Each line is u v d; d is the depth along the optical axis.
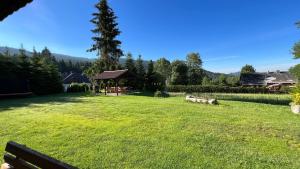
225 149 7.32
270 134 9.21
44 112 14.23
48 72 34.41
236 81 57.34
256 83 62.00
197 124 10.77
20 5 2.69
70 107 16.59
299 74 21.03
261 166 6.07
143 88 42.44
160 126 10.27
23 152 3.72
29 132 9.13
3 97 25.42
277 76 64.00
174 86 47.31
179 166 6.04
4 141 7.94
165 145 7.62
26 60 32.09
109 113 13.70
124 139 8.25
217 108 16.56
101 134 8.87
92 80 38.44
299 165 6.15
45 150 7.11
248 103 20.91
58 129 9.66
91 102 20.05
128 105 17.55
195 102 20.27
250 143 7.98
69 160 6.38
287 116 13.59
